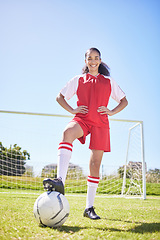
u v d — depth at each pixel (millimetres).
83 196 7914
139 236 1966
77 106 3111
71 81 3129
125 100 3201
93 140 2928
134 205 4688
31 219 2527
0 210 3068
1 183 10609
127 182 10922
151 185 10828
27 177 10820
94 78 3059
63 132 2697
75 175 11094
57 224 2188
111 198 7297
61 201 2203
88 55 3109
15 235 1856
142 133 8500
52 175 10859
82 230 2129
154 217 3010
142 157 8172
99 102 2951
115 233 2053
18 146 11609
